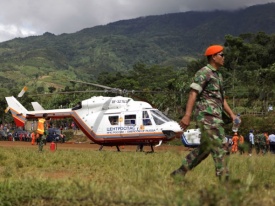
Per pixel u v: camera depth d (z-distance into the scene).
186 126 5.29
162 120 19.66
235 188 3.59
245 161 7.11
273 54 97.94
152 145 19.78
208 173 6.05
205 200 3.39
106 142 20.27
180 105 57.03
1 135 45.62
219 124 5.30
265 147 23.09
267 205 3.77
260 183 5.07
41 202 4.47
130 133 19.75
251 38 113.00
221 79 5.53
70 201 4.34
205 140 4.32
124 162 8.66
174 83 62.03
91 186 4.64
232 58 94.00
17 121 24.67
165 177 5.30
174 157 8.64
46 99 95.88
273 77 64.44
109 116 20.23
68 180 5.55
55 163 9.60
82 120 20.80
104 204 4.08
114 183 5.16
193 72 98.19
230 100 66.50
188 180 5.00
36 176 6.16
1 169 8.29
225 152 5.27
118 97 20.61
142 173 5.62
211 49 5.50
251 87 62.31
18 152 12.17
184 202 3.52
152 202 3.87
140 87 110.94
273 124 37.34
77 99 78.00
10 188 4.95
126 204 3.94
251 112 55.94
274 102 57.06
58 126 61.84
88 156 11.02
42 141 15.57
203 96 5.38
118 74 123.38
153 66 127.81
